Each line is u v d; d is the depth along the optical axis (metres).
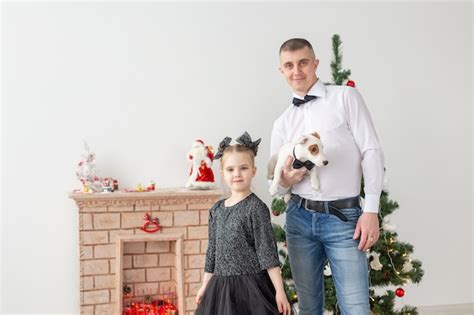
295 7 3.96
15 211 3.54
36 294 3.56
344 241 2.12
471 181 4.22
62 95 3.61
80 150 3.63
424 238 4.12
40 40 3.59
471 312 3.95
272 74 3.91
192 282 3.47
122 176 3.69
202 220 3.48
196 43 3.81
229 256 2.13
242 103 3.87
